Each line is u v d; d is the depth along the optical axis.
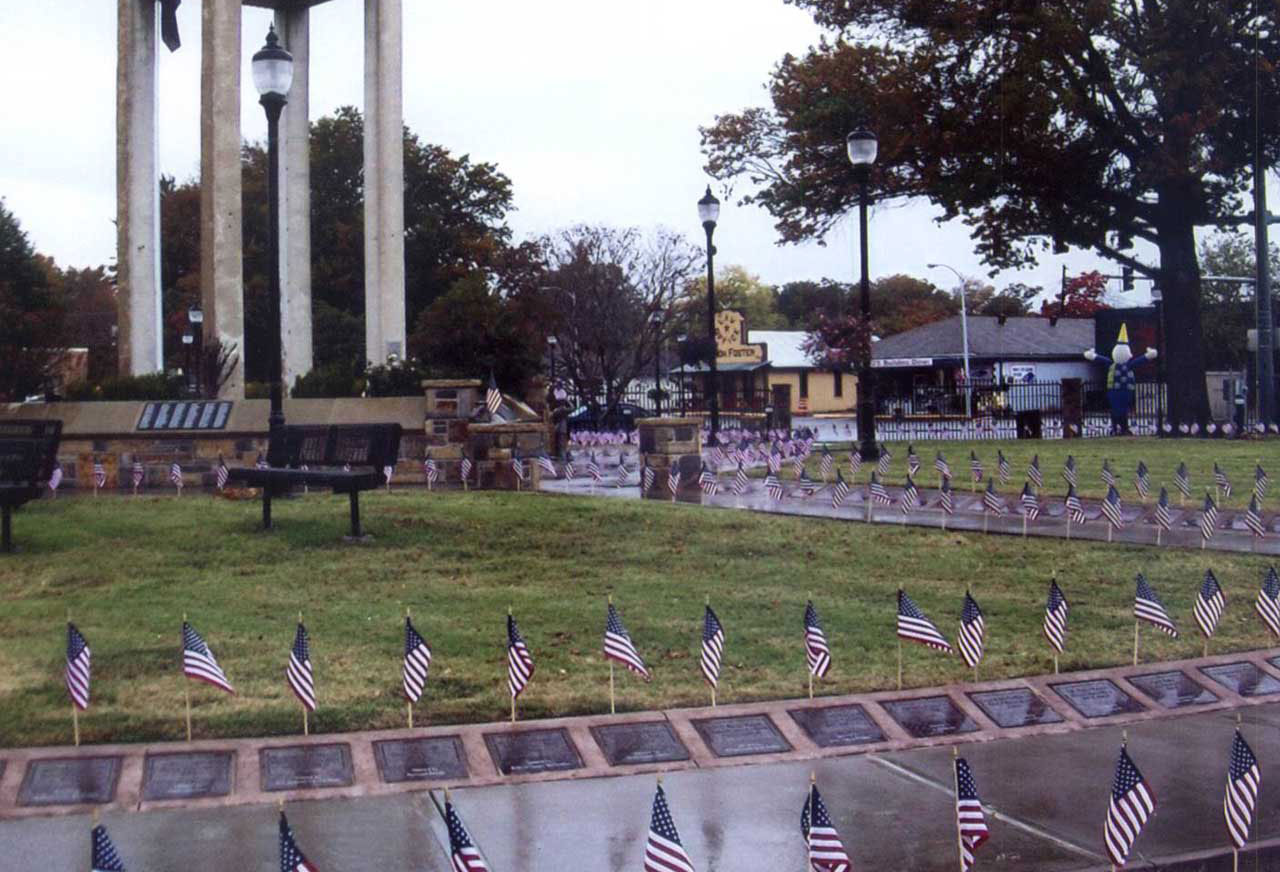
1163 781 8.01
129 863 6.54
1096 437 37.84
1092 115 37.06
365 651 10.30
